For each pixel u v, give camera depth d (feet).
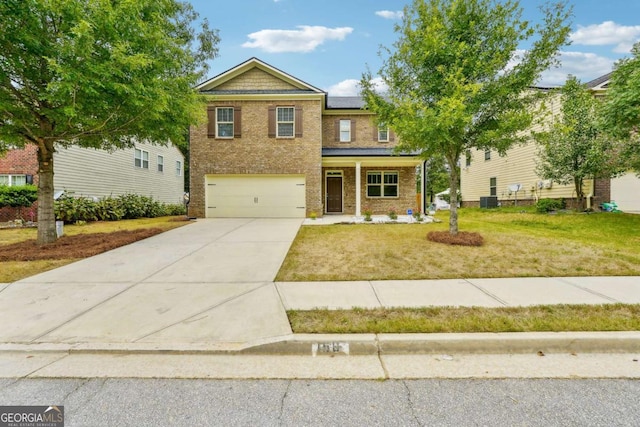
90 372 8.52
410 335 9.82
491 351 9.49
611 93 31.24
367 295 13.83
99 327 10.91
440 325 10.45
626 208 45.06
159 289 14.79
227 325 10.96
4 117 20.75
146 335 10.32
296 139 44.01
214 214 44.37
